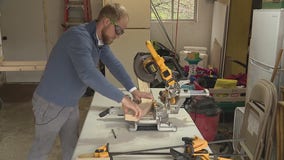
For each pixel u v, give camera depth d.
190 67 4.42
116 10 1.57
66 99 1.76
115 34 1.63
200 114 2.85
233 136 2.81
